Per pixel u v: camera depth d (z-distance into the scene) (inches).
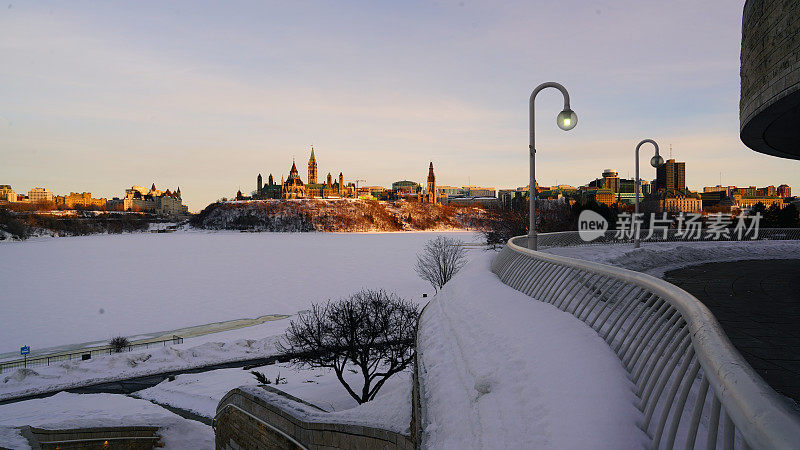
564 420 166.9
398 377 1053.2
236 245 6284.5
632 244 1316.4
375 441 361.4
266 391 588.1
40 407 1028.5
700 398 126.2
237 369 1280.8
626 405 168.9
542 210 2475.4
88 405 1040.2
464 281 555.2
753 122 499.2
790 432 74.4
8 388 1179.3
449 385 261.9
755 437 83.4
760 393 90.4
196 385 1153.4
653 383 170.6
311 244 6314.0
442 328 386.0
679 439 155.9
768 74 432.8
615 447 145.5
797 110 446.0
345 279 2947.8
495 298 404.5
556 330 266.1
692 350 149.2
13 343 1702.8
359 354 941.8
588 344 233.1
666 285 200.1
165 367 1327.5
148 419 746.2
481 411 207.9
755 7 467.2
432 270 2709.2
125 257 4672.7
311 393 987.9
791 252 1184.8
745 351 289.4
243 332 1740.9
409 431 334.0
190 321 1999.3
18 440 546.9
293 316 1996.8
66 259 4500.5
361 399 922.7
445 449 203.9
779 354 280.8
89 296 2576.3
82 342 1710.1
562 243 1246.3
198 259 4389.8
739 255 1150.3
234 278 3129.9
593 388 183.6
